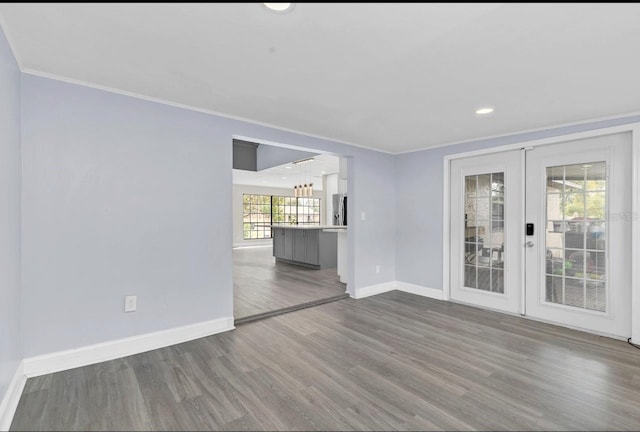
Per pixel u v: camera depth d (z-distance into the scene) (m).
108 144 2.54
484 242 4.04
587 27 1.66
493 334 3.14
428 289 4.55
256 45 1.88
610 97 2.61
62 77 2.33
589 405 1.98
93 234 2.48
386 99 2.72
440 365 2.50
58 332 2.34
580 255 3.29
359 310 3.91
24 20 1.64
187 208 2.94
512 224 3.78
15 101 2.04
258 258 8.38
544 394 2.10
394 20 1.62
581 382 2.25
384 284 4.81
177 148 2.88
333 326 3.35
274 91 2.57
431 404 2.00
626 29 1.67
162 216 2.80
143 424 1.80
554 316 3.45
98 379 2.25
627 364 2.51
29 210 2.22
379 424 1.81
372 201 4.65
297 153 6.92
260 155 8.48
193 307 2.98
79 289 2.43
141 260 2.70
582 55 1.96
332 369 2.43
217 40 1.83
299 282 5.31
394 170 4.98
